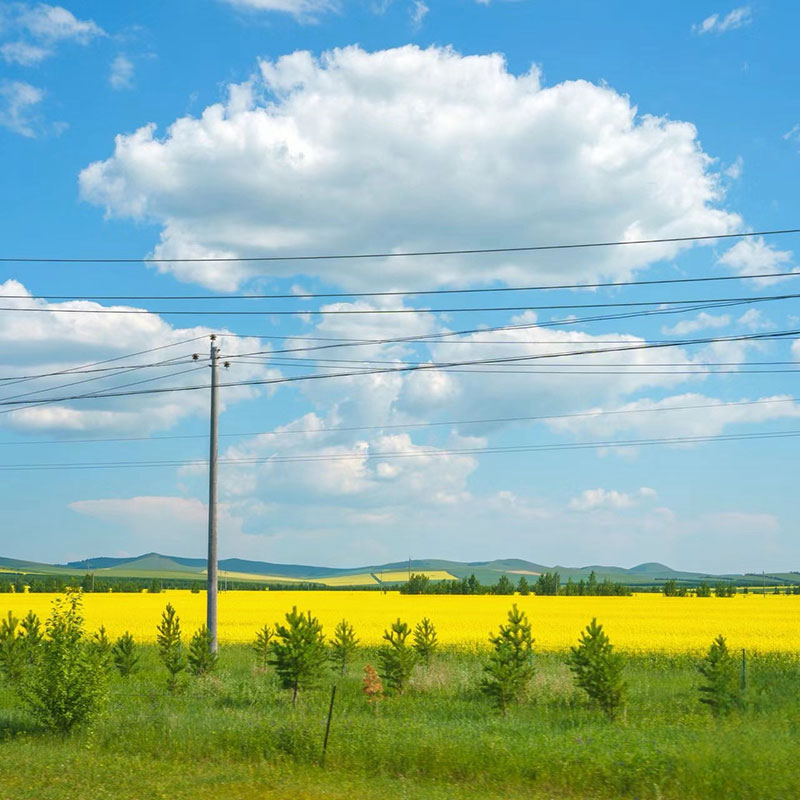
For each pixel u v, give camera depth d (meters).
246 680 31.25
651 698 27.88
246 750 18.77
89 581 136.38
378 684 28.06
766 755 15.49
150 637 49.28
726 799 14.08
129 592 135.62
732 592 148.25
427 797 14.41
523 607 85.44
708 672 25.42
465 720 22.31
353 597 112.19
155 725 21.19
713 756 15.44
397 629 30.08
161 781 15.99
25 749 19.31
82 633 22.95
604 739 17.84
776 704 25.25
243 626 57.56
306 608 80.31
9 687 31.80
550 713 25.11
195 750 18.88
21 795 14.73
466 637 49.53
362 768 17.12
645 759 15.49
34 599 93.38
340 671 34.88
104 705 22.09
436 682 29.84
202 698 27.59
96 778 16.22
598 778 15.33
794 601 105.88
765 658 38.25
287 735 18.83
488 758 16.55
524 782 15.59
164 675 33.88
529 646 27.59
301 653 27.08
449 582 163.88
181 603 88.50
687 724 21.42
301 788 15.23
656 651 42.50
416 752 17.12
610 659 25.41
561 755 16.20
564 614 73.81
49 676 21.44
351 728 19.50
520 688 27.19
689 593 147.38
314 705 26.30
